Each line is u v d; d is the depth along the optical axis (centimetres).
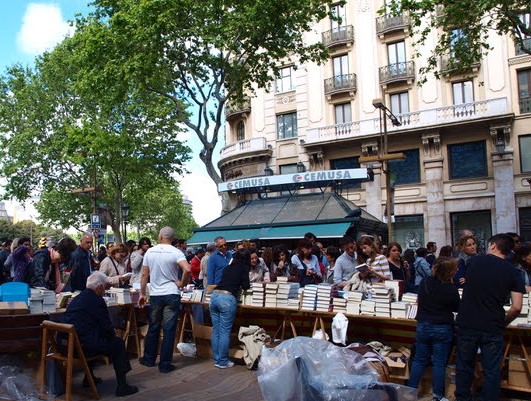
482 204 2594
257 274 1016
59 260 991
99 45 1961
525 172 2519
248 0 1881
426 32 1702
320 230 1870
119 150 2858
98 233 2367
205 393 679
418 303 617
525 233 2508
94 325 668
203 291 923
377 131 2817
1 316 681
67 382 637
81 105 3353
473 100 2664
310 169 3044
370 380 518
